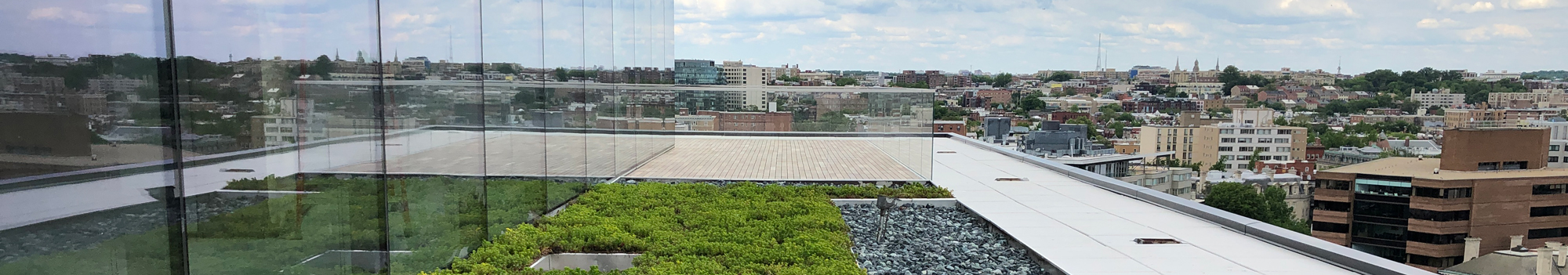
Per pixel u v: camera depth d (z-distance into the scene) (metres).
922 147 8.32
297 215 2.89
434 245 3.85
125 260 2.27
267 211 2.75
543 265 4.32
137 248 2.30
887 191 7.39
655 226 5.15
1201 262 4.73
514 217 4.87
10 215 1.99
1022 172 9.55
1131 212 6.60
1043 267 4.72
